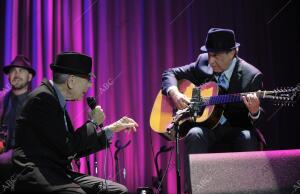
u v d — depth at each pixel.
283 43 5.50
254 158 2.12
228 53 3.29
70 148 2.49
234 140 3.22
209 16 5.48
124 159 5.07
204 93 3.38
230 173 2.11
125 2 5.36
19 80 3.89
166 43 5.36
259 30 5.51
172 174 5.09
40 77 4.97
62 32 5.14
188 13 5.45
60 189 2.37
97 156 4.98
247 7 5.54
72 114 5.04
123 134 5.09
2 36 4.93
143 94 5.23
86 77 2.63
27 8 5.03
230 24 5.50
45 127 2.44
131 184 5.05
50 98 2.49
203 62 3.60
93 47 5.22
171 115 3.58
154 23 5.37
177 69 3.73
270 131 5.31
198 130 3.17
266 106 5.31
